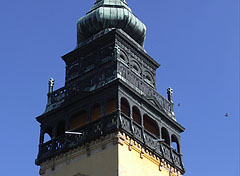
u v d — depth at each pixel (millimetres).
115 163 43750
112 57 50625
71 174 46250
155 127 50656
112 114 45531
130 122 46094
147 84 52156
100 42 52469
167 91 53750
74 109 48750
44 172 48281
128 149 45156
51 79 52812
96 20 53969
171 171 49062
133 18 54469
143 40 56062
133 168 44938
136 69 52719
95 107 48750
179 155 50812
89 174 45000
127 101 46781
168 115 51094
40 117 50688
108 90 46906
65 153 47594
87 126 46844
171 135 50906
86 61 52906
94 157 45438
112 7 54688
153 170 47094
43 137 49906
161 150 48594
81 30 55281
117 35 51812
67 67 54188
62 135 48438
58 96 51188
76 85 50125
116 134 44656
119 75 47531
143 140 46719
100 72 48781
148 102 48812
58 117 49750
